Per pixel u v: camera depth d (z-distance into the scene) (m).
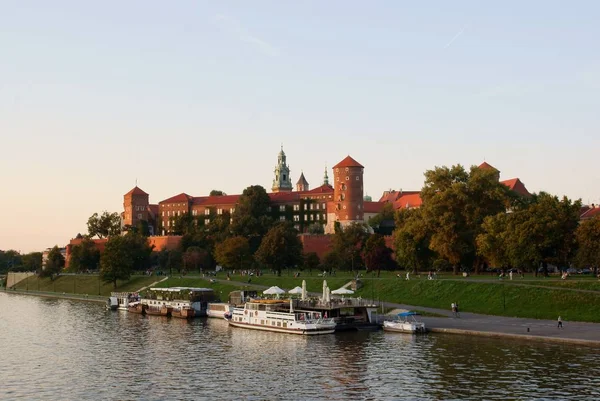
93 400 71.38
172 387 76.06
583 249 127.38
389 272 186.25
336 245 199.25
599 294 108.69
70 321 143.50
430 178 168.88
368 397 68.94
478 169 167.25
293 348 97.56
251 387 74.88
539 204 142.25
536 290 116.25
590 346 86.75
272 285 170.88
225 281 185.62
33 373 85.50
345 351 92.75
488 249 144.38
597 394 66.31
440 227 157.62
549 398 65.62
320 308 116.75
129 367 87.94
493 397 66.81
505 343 91.38
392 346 94.44
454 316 114.50
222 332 118.12
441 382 72.94
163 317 147.88
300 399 69.38
